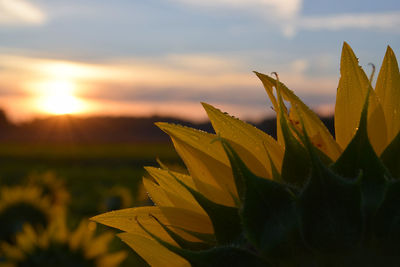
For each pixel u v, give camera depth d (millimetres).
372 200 399
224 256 414
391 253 396
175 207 461
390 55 448
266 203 408
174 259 474
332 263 400
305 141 401
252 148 444
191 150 456
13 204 1706
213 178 453
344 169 408
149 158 8516
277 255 405
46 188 2279
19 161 8625
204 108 457
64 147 13508
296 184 416
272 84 457
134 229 485
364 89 443
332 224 396
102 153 10297
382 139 429
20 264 1319
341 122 445
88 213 2869
